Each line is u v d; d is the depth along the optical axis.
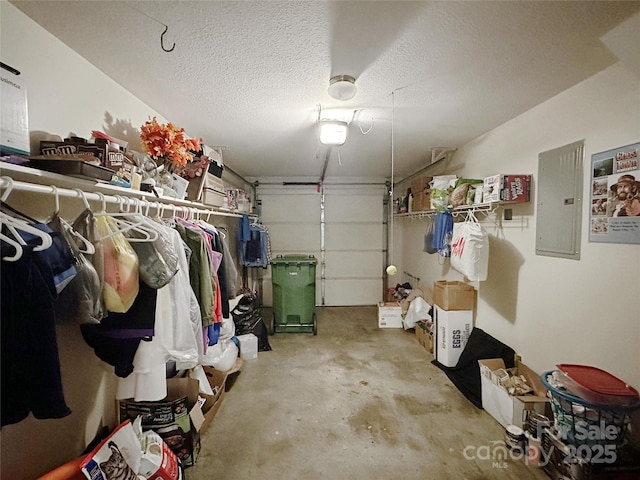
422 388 2.53
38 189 0.90
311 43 1.35
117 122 1.73
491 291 2.67
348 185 5.32
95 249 1.05
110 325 1.16
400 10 1.13
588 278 1.74
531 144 2.18
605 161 1.62
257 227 4.36
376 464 1.71
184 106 2.07
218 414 2.18
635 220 1.48
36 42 1.21
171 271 1.19
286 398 2.38
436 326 3.06
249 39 1.32
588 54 1.46
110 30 1.26
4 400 0.75
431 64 1.54
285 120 2.37
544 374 1.73
